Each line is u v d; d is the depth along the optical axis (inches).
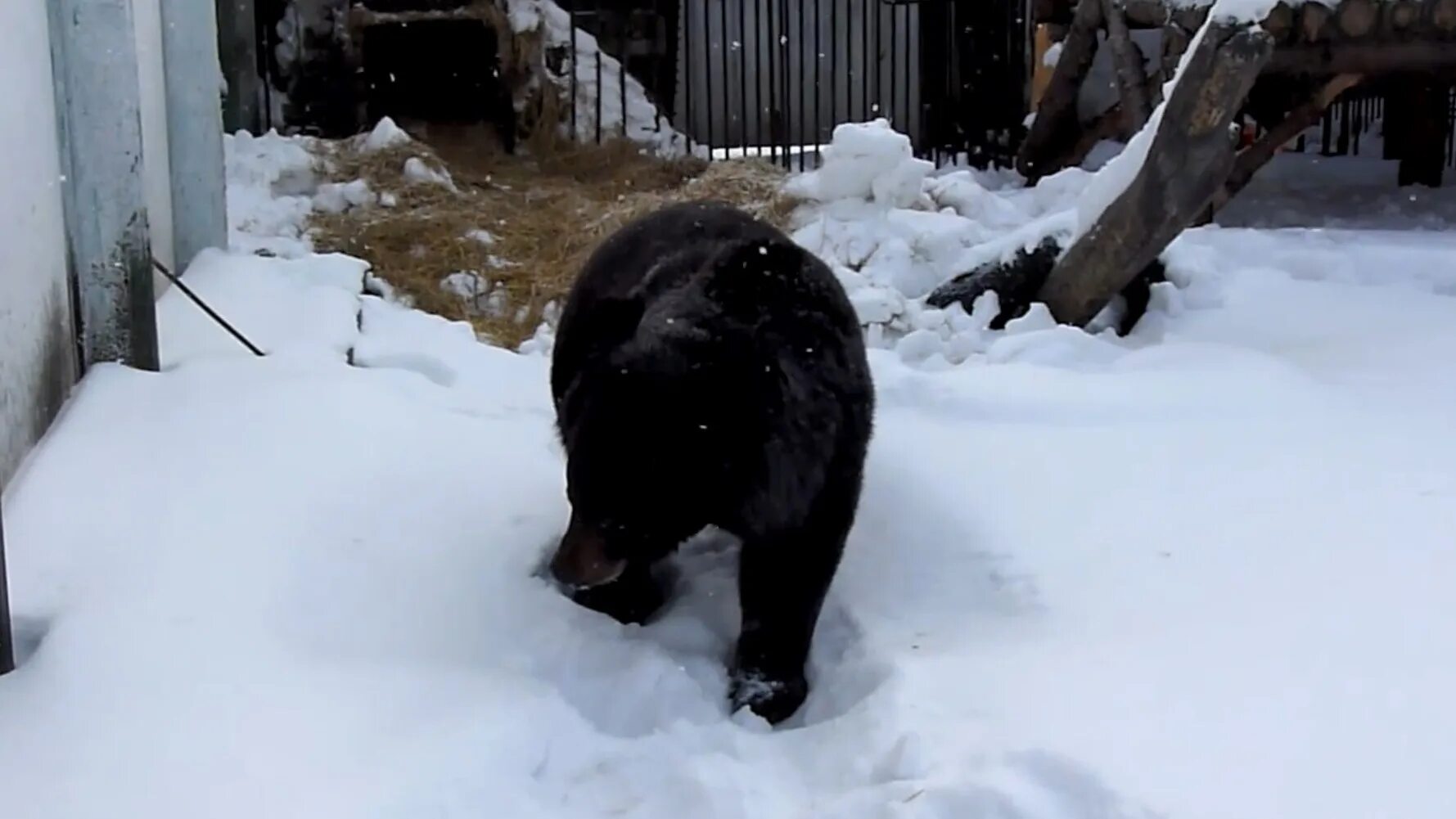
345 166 322.7
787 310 132.4
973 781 112.1
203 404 175.9
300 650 130.5
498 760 117.8
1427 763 111.3
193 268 234.7
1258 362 212.4
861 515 161.5
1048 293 244.2
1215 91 208.8
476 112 408.8
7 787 111.4
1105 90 407.5
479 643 134.9
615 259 155.1
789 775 123.8
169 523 147.4
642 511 126.3
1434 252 279.6
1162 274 255.0
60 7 174.1
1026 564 148.9
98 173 180.5
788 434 127.6
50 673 123.8
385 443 171.6
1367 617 133.4
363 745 117.5
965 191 303.0
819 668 139.1
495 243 289.7
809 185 295.6
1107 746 115.0
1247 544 150.1
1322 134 535.8
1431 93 386.3
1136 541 152.4
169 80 233.5
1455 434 181.8
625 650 137.3
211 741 116.9
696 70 483.8
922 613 143.3
